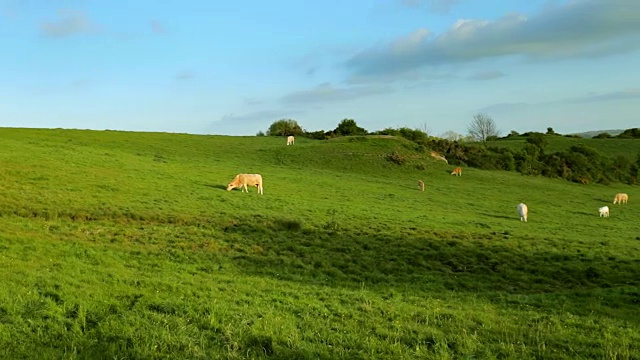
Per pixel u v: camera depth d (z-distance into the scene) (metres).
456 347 12.35
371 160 69.88
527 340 13.20
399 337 12.86
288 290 17.47
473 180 67.56
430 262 24.66
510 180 70.44
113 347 10.91
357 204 39.59
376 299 17.06
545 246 28.39
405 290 19.66
